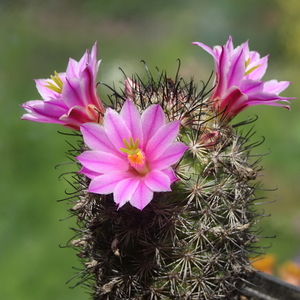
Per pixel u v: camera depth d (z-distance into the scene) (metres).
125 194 0.21
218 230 0.23
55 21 1.03
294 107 0.81
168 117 0.23
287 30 1.02
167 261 0.23
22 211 0.53
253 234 0.25
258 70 0.25
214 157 0.23
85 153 0.22
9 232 0.51
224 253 0.24
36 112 0.23
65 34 1.03
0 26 0.77
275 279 0.27
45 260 0.48
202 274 0.23
